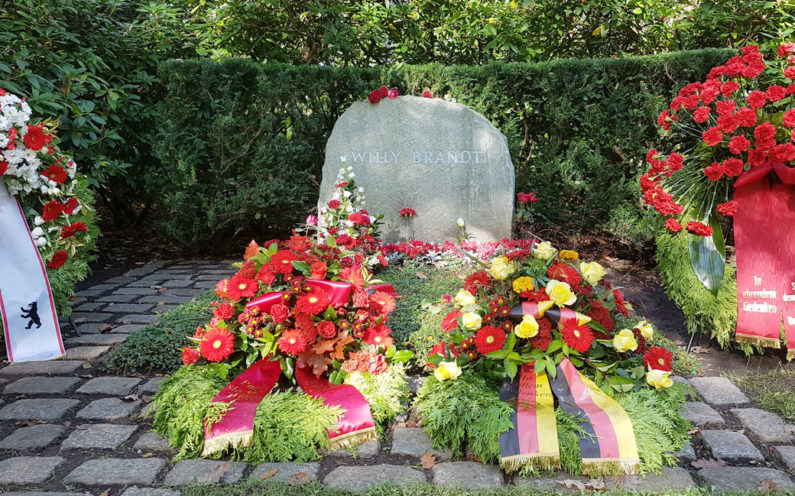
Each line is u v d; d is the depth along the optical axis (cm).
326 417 258
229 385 274
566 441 241
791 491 220
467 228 533
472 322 271
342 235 437
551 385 267
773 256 328
